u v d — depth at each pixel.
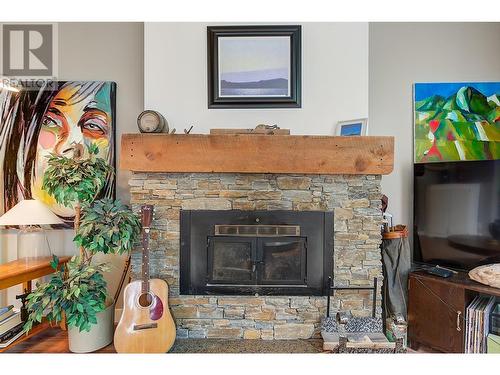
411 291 2.03
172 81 2.17
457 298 1.82
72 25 2.36
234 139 1.91
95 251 1.78
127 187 2.38
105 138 2.34
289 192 1.99
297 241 2.00
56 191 1.90
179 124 2.18
